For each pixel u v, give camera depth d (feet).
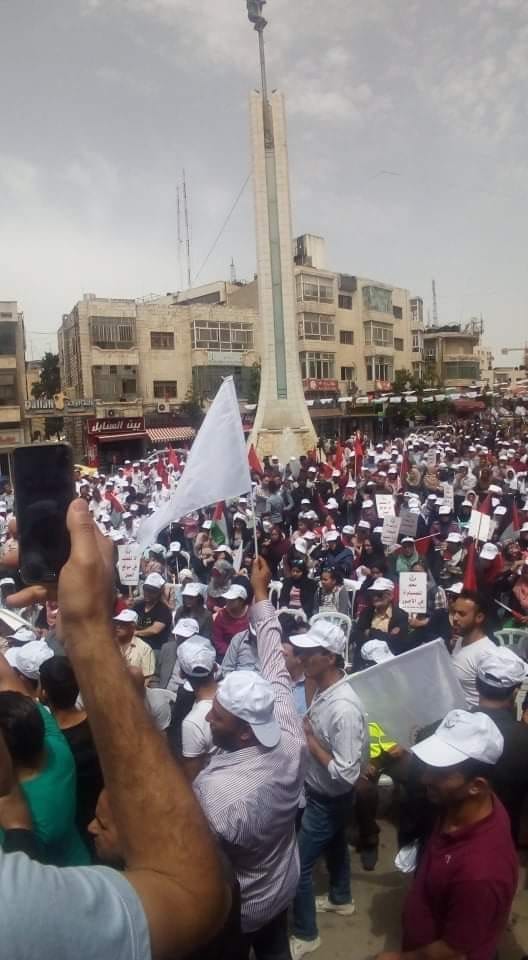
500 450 88.94
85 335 154.40
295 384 115.03
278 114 112.88
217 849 3.91
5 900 2.76
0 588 25.75
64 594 4.11
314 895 14.80
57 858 8.94
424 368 223.10
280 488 62.18
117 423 154.10
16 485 6.10
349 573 35.86
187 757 13.35
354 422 193.57
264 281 114.73
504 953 13.09
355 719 13.12
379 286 203.00
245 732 10.27
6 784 5.58
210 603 32.91
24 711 8.99
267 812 9.90
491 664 13.41
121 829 3.76
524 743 12.66
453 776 9.12
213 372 165.58
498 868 8.83
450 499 52.01
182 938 3.36
